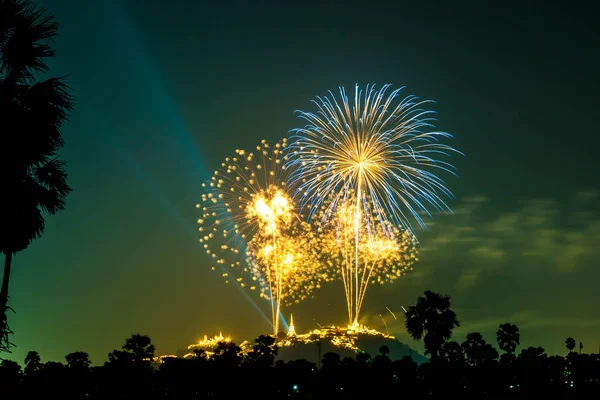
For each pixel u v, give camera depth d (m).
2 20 32.94
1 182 32.25
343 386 98.56
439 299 97.00
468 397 102.56
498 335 125.44
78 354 97.25
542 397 104.94
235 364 95.94
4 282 32.31
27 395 79.56
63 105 34.38
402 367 100.56
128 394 87.75
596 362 111.06
